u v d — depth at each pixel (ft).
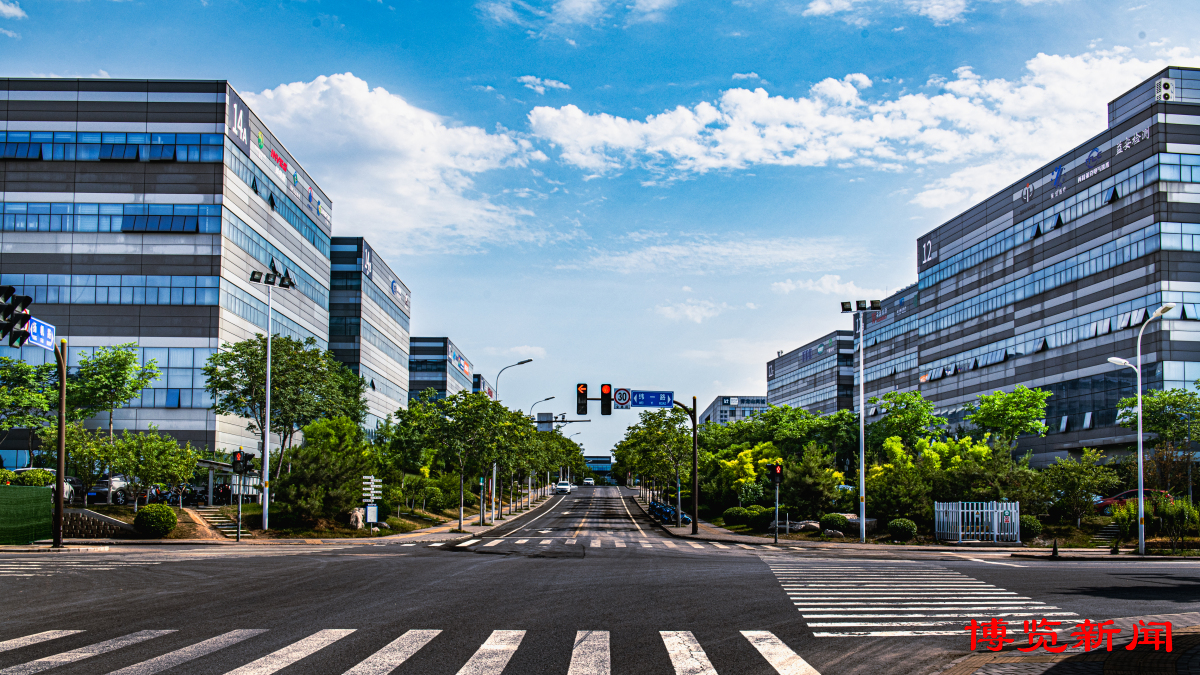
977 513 116.88
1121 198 219.61
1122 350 215.31
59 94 187.52
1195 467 156.25
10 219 183.83
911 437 274.98
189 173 186.91
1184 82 210.18
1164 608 47.37
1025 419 226.17
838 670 29.81
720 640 35.06
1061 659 32.14
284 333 226.38
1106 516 131.34
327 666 29.25
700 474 229.66
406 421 195.31
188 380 181.88
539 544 108.17
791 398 538.88
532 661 30.32
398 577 59.36
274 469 156.15
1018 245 268.21
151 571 62.95
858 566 73.20
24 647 32.42
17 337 66.54
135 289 183.42
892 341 382.01
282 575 60.39
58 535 91.20
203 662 29.76
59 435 92.27
